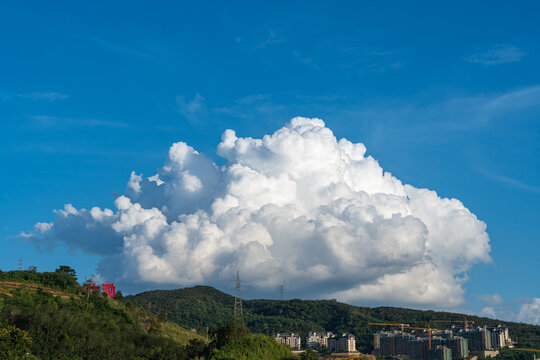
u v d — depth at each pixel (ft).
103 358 531.50
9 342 481.46
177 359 588.50
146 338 640.17
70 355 515.09
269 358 579.48
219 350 569.23
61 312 593.83
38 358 482.28
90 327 597.52
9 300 599.57
